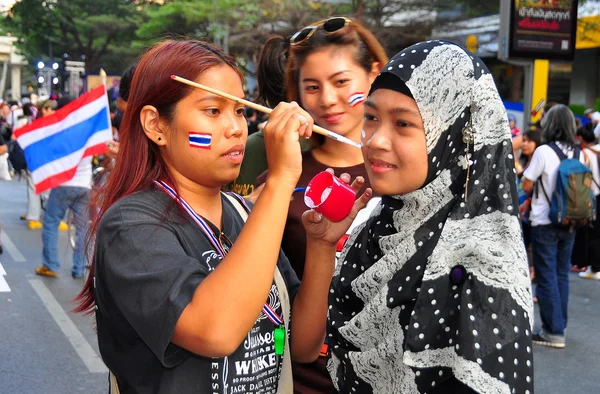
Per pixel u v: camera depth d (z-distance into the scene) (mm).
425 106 1393
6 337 5113
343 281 1599
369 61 2184
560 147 5375
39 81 32281
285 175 1387
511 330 1289
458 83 1397
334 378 1622
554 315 5270
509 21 8633
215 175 1476
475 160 1396
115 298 1372
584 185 5219
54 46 36969
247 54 21219
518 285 1315
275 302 1605
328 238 1700
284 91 2721
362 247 1592
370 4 19625
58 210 7000
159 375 1433
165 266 1334
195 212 1515
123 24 32281
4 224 10242
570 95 20672
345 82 2129
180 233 1444
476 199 1386
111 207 1438
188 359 1422
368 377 1481
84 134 6723
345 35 2141
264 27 20328
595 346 5340
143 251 1356
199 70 1438
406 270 1429
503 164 1383
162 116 1463
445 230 1391
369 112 1478
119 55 33062
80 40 34312
